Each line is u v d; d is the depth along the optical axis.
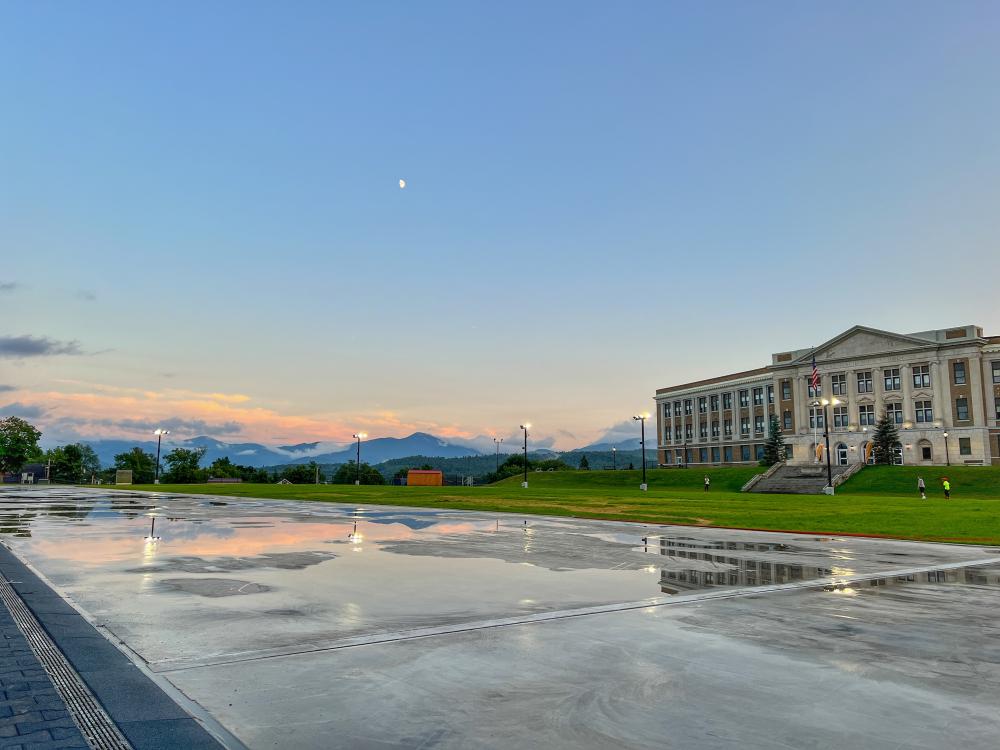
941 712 5.68
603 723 5.35
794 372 103.88
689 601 10.70
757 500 47.72
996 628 8.92
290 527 23.77
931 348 88.12
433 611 9.65
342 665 6.86
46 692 5.80
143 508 34.91
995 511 34.28
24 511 31.91
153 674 6.43
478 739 5.00
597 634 8.35
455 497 49.09
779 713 5.61
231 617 9.05
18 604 9.49
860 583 12.83
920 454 88.38
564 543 19.53
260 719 5.34
